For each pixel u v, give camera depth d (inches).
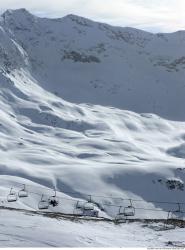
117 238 910.4
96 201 6840.6
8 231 791.7
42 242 741.3
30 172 7564.0
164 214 6752.0
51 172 7790.4
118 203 6948.8
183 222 1337.4
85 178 7711.6
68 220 1160.8
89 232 931.3
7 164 7790.4
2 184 5467.5
